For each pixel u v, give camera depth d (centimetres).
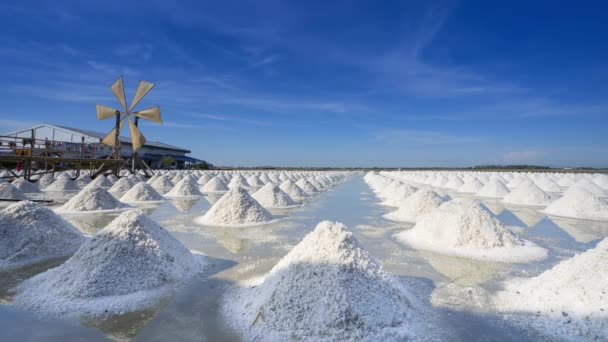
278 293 339
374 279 345
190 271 471
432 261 548
